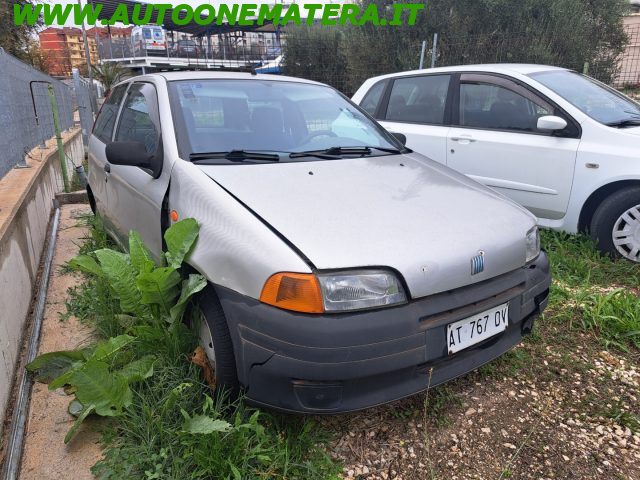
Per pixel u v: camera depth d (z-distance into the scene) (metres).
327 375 1.85
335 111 3.50
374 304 1.93
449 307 2.06
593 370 2.82
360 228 2.13
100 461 2.03
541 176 4.38
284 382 1.94
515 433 2.33
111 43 27.89
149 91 3.28
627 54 12.55
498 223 2.40
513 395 2.60
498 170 4.65
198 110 2.97
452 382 2.68
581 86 4.70
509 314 2.32
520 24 11.70
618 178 3.96
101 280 3.25
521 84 4.61
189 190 2.47
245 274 2.03
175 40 29.23
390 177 2.76
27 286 3.52
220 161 2.67
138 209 3.01
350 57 13.25
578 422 2.41
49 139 8.17
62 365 2.55
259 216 2.17
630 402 2.56
